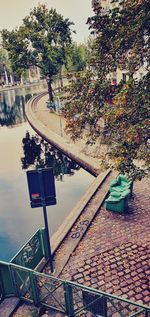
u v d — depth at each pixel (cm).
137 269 791
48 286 661
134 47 672
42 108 4012
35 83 10550
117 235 951
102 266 812
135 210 1102
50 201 736
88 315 641
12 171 2064
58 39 3550
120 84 775
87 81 783
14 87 9500
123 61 753
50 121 3094
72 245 906
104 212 1101
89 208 1124
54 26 3419
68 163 2106
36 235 800
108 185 1323
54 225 1265
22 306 698
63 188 1656
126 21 662
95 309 612
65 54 3678
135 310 646
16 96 6800
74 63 4947
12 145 2775
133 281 750
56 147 2264
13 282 694
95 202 1168
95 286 741
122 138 717
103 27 702
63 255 862
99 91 773
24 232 1232
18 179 1897
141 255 845
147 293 708
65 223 1043
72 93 806
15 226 1287
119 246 893
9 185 1800
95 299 598
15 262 708
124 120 686
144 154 698
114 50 698
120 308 611
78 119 810
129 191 1103
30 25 3403
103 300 590
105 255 856
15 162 2264
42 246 834
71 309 644
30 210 1438
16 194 1653
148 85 684
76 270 803
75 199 1509
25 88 8950
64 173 1897
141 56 711
